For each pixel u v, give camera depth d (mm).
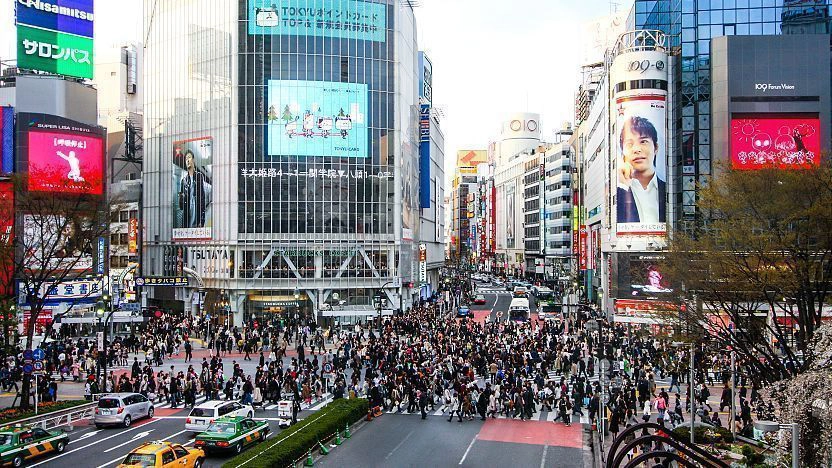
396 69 92875
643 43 77438
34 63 80375
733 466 24609
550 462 30219
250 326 73875
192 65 93938
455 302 108438
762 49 71812
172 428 36062
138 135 117000
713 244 33469
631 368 49875
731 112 71750
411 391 41500
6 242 46469
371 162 91688
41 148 73938
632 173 74125
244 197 88812
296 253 89062
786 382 21328
